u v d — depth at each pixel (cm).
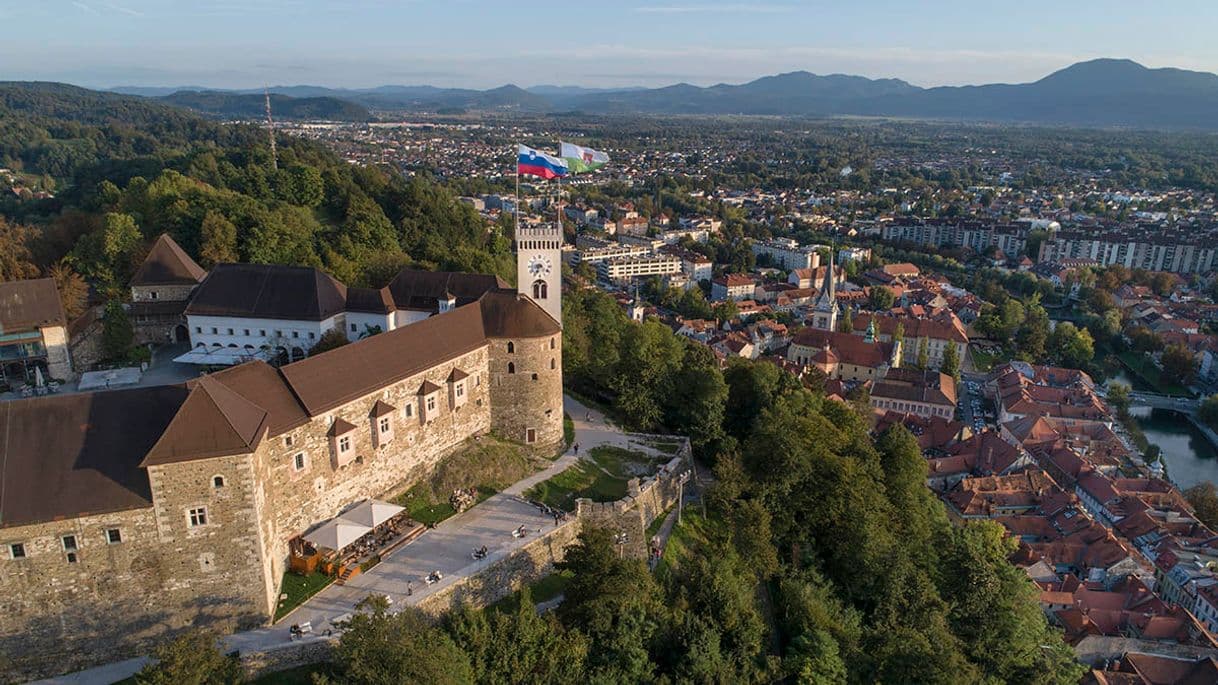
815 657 7788
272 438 7244
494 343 10312
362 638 5862
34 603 6122
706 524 9994
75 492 6125
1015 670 9388
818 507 10331
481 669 6644
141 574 6362
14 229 17088
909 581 9688
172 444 6266
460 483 9344
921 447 18838
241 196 17138
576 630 7119
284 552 7488
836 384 19675
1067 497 15700
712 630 7569
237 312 12162
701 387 11775
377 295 12525
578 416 12106
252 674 6250
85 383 11331
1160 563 14025
